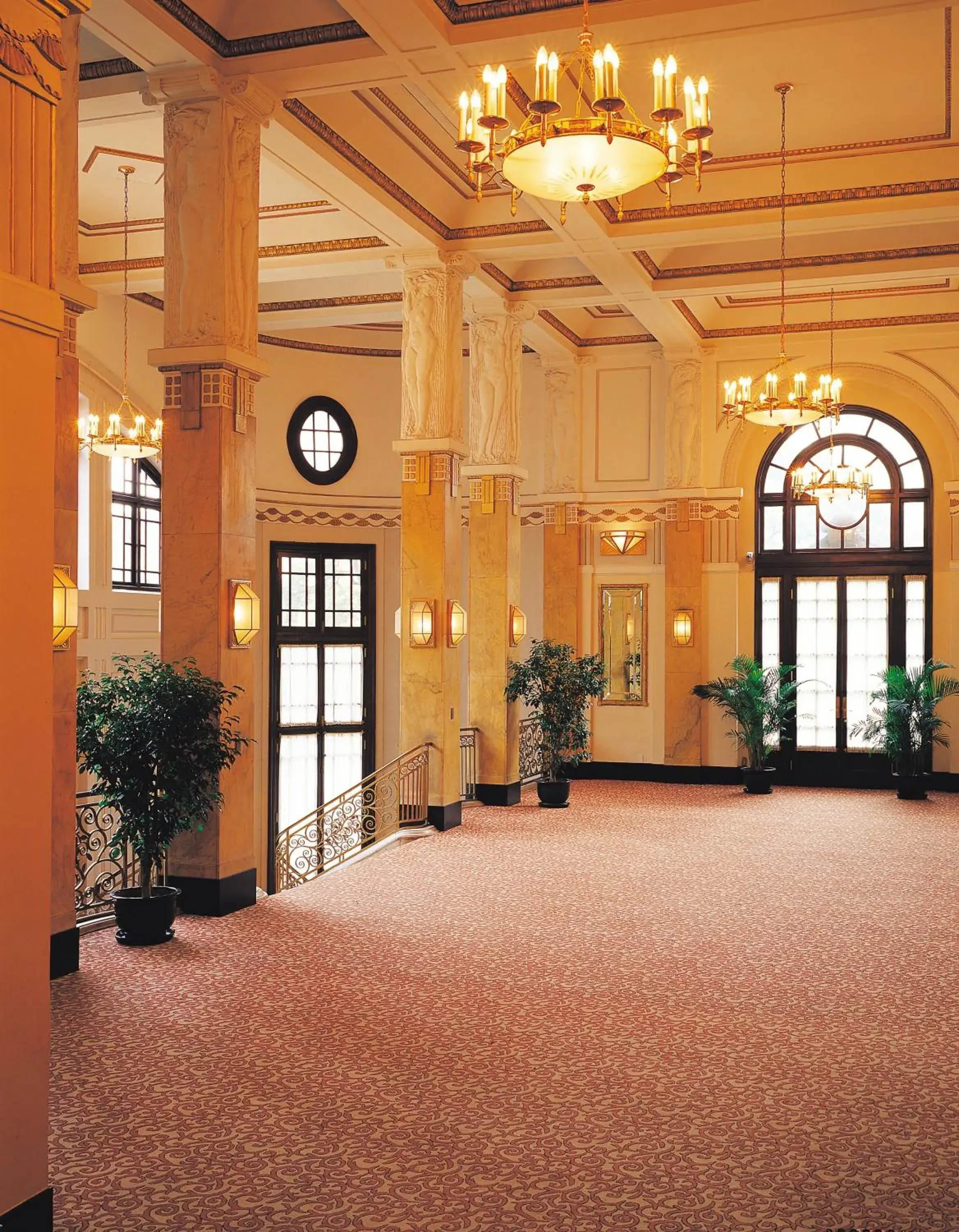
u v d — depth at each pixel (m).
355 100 10.52
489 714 15.39
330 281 15.69
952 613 16.95
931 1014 6.81
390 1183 4.66
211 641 9.13
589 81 10.17
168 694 7.92
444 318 13.20
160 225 14.11
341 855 12.68
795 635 17.92
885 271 13.99
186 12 8.62
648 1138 5.08
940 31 9.49
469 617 15.45
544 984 7.39
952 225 13.68
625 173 7.04
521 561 15.82
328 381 18.97
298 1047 6.23
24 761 4.09
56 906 7.49
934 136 11.49
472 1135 5.11
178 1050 6.18
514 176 7.26
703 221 12.46
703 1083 5.73
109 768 7.82
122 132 11.41
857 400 17.58
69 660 7.53
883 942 8.43
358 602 19.33
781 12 8.11
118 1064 5.97
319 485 18.91
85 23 8.30
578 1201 4.51
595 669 15.60
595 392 18.62
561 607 18.50
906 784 16.14
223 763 8.23
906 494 17.42
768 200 12.26
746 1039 6.38
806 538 17.92
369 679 19.27
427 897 9.88
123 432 15.54
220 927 8.78
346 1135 5.11
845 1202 4.49
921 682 16.16
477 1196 4.55
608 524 18.52
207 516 9.16
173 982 7.41
